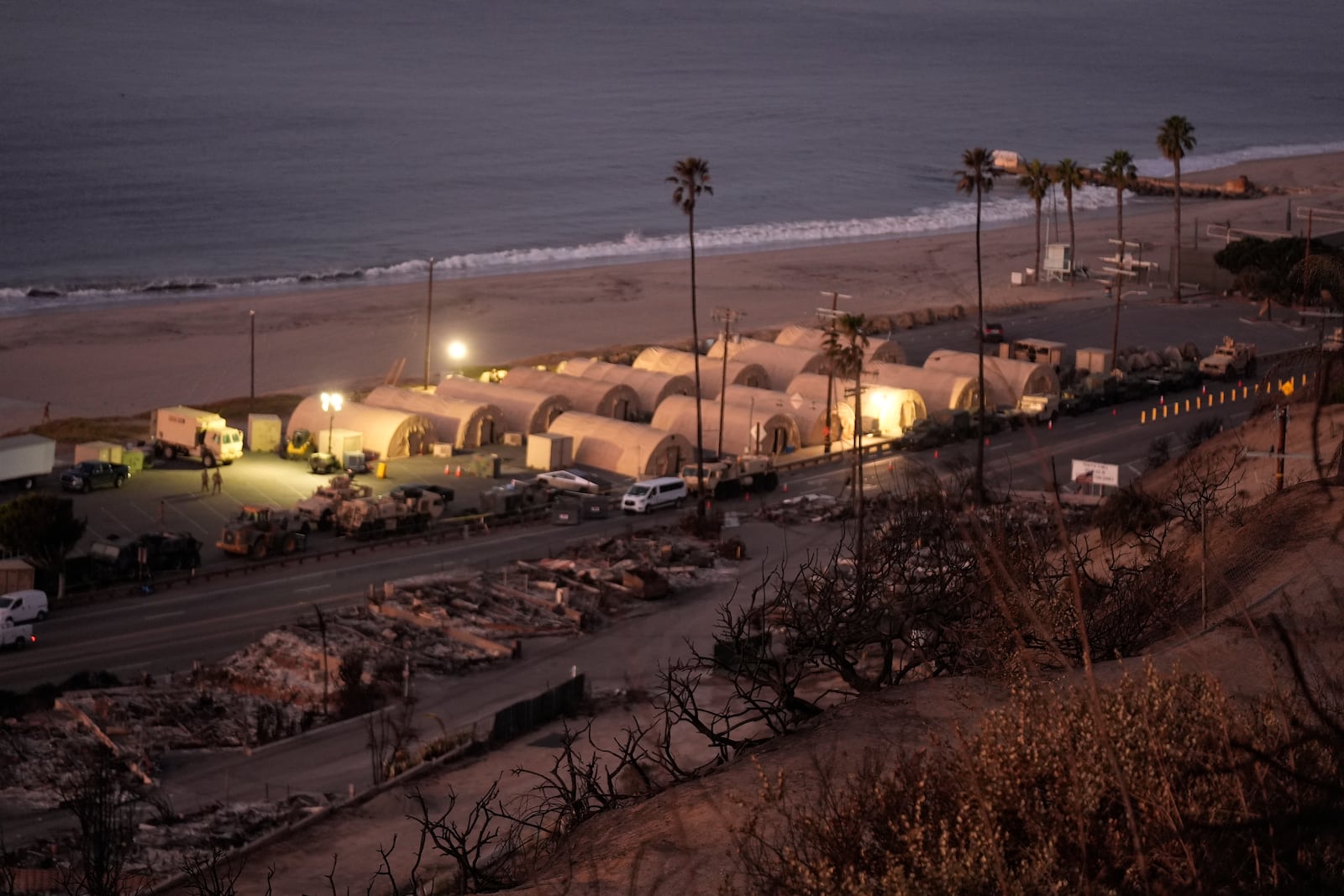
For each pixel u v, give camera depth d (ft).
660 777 58.44
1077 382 297.74
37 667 143.84
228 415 271.28
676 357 303.89
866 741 40.24
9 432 257.14
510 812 95.09
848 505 202.08
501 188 642.22
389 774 113.09
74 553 177.06
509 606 163.73
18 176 605.73
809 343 322.14
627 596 168.96
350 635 151.23
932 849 28.25
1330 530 61.46
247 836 97.96
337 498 201.46
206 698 133.08
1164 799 26.43
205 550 187.01
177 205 565.94
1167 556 65.10
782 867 30.60
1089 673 21.86
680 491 218.38
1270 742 27.37
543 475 227.61
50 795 104.94
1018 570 45.09
